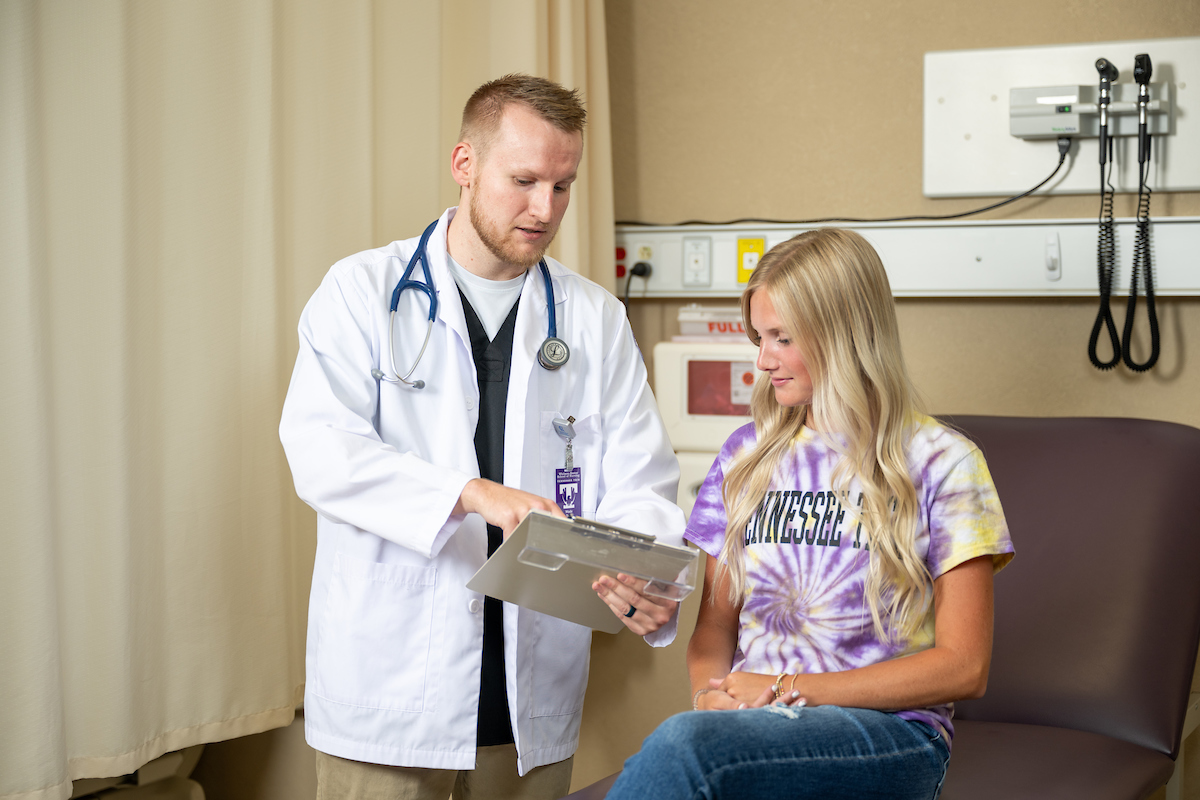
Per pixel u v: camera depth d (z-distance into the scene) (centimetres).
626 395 163
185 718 166
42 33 143
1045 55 216
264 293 170
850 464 125
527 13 212
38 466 139
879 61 233
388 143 194
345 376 144
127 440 152
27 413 138
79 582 150
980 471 123
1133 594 159
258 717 174
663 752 103
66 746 149
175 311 160
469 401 149
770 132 243
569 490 154
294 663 189
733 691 119
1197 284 207
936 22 229
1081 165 215
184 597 164
